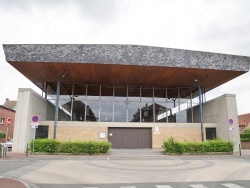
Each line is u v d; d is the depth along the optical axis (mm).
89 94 26719
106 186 7730
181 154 19734
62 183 8133
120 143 24672
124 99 26828
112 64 20484
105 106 26406
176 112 27266
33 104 22125
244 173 10508
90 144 19016
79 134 23859
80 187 7574
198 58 21406
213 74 23281
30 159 15406
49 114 26406
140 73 23094
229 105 23750
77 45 20250
